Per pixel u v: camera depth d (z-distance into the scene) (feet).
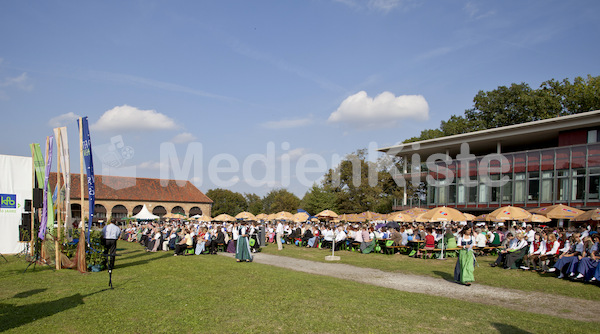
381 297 32.35
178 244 69.77
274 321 25.20
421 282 41.32
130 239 113.80
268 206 345.92
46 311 27.71
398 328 23.88
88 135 47.52
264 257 66.08
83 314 26.91
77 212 193.06
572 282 41.63
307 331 23.31
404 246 70.08
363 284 39.27
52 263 51.34
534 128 122.21
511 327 24.22
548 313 28.96
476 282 41.63
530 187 117.91
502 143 143.54
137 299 31.35
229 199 310.65
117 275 43.91
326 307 28.66
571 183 107.96
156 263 55.72
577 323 25.49
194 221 147.74
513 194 121.70
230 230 89.97
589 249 42.42
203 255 69.21
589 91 147.54
